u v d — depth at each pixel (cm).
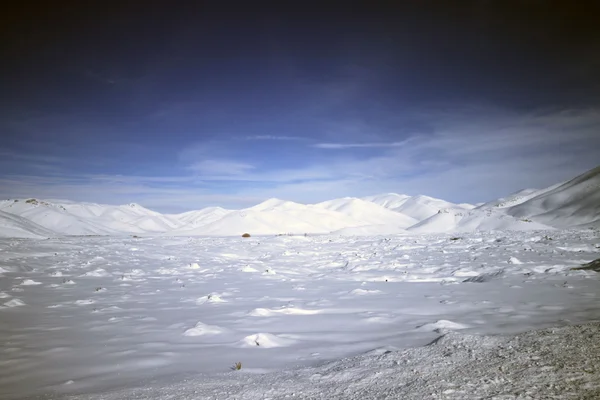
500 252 3102
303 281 1970
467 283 1712
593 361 554
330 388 541
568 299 1228
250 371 656
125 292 1631
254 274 2308
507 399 442
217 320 1081
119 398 539
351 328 968
